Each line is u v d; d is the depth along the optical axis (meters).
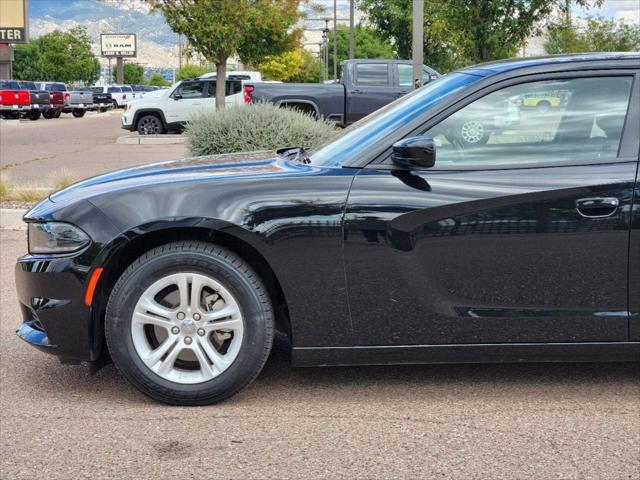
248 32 23.42
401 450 3.40
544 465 3.25
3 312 5.77
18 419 3.81
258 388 4.18
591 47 29.64
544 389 4.13
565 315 3.81
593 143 3.86
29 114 42.75
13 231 8.95
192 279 3.80
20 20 49.81
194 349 3.84
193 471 3.23
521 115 3.90
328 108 18.31
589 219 3.74
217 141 10.71
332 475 3.18
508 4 16.27
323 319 3.82
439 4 16.66
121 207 3.83
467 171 3.83
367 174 3.84
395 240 3.75
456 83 4.07
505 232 3.75
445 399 4.00
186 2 22.55
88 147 21.47
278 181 3.84
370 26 30.78
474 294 3.80
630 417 3.75
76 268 3.81
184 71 103.31
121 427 3.70
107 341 3.84
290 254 3.77
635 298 3.80
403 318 3.82
